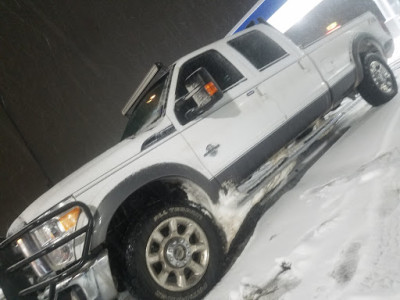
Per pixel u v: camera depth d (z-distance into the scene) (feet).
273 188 10.39
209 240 8.36
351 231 5.88
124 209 8.50
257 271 6.68
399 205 5.81
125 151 8.37
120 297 8.93
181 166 8.72
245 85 10.53
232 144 9.68
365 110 14.83
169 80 10.17
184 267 7.90
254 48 11.86
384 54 15.39
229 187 9.43
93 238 7.20
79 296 6.91
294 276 5.77
